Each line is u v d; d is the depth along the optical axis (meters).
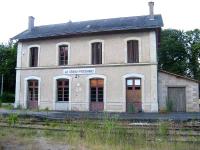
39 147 8.91
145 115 19.14
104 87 23.78
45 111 22.94
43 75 26.09
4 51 50.97
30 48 27.17
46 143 9.63
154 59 22.83
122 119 15.68
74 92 24.73
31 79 26.58
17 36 27.50
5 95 42.22
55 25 29.08
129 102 23.19
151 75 22.75
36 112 21.59
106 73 23.91
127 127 11.59
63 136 10.98
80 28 25.86
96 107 24.06
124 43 23.80
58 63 25.75
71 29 26.09
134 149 8.49
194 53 47.59
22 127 13.33
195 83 23.27
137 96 23.08
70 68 25.11
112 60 23.92
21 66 27.16
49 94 25.64
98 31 23.95
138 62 23.33
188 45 49.09
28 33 27.88
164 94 23.55
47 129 12.71
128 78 23.41
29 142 9.72
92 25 26.09
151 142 9.30
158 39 26.95
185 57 48.75
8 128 13.00
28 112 21.36
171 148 8.57
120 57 23.77
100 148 8.64
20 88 26.91
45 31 27.50
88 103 24.17
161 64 48.41
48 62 26.11
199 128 12.44
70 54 25.34
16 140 10.09
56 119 16.16
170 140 9.68
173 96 23.59
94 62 24.69
